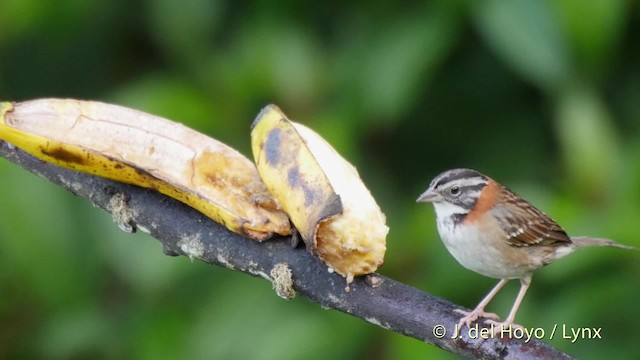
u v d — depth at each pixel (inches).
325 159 316.2
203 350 427.5
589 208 422.0
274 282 312.3
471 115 478.0
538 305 423.2
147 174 316.8
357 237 301.1
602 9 420.8
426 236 421.7
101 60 499.8
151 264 430.0
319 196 296.4
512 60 438.3
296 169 303.9
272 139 312.3
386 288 307.6
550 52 426.6
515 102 475.5
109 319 459.8
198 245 319.9
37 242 446.9
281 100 440.5
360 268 305.4
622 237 404.5
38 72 503.8
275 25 452.1
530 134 472.4
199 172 318.3
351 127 439.2
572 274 420.8
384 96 436.8
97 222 450.0
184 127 327.9
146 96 436.5
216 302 433.7
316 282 308.7
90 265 455.8
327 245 302.0
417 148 478.3
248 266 315.9
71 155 319.6
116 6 486.9
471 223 386.6
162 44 476.7
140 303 451.8
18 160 341.1
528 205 391.5
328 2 458.6
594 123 427.8
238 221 309.6
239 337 425.7
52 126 320.8
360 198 305.6
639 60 461.4
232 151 323.0
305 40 447.5
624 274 416.8
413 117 476.1
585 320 414.6
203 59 454.9
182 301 441.1
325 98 443.5
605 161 424.2
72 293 456.8
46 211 447.8
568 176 433.7
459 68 475.2
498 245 384.2
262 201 313.7
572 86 431.2
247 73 440.1
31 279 453.4
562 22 423.5
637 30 458.6
